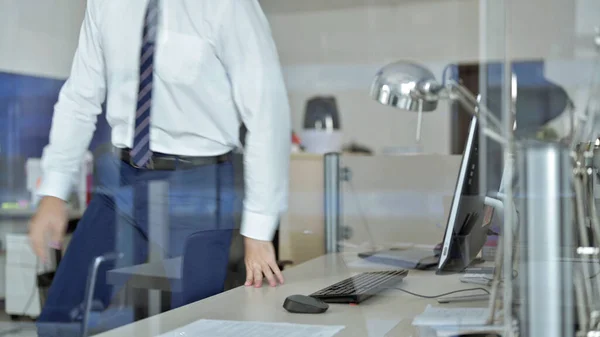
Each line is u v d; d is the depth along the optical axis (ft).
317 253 5.16
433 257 4.33
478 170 3.47
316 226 5.26
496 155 3.37
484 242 3.23
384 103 5.90
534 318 1.94
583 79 10.84
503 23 14.02
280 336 2.57
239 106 4.29
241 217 4.28
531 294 1.94
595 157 2.52
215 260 4.17
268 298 3.34
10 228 5.02
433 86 5.94
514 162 2.08
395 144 12.14
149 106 4.34
